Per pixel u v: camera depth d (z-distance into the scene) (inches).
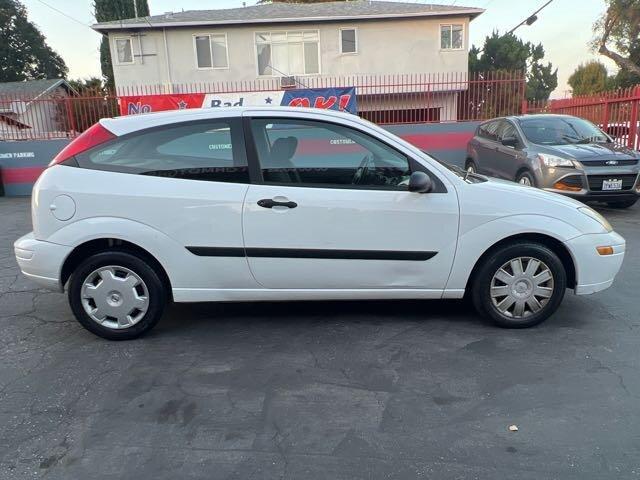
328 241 148.1
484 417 112.7
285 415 114.7
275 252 148.1
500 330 157.6
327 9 896.9
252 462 99.1
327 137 149.8
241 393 124.1
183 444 105.0
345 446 103.6
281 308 178.9
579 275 154.0
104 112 539.2
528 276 154.4
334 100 546.0
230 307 180.9
